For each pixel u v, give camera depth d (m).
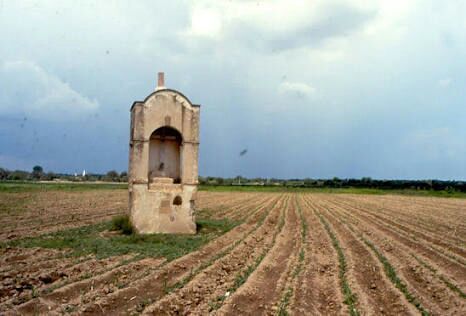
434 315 12.69
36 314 11.80
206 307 12.78
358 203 63.00
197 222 31.64
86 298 13.09
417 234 29.45
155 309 12.35
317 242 25.39
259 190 107.12
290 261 19.62
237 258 20.02
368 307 13.20
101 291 13.85
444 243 25.27
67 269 16.56
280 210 47.88
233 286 15.05
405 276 17.28
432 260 20.41
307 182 144.75
